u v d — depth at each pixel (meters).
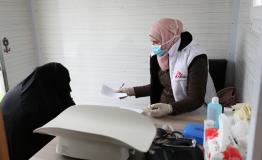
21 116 1.33
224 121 0.82
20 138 1.35
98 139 0.80
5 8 2.32
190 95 1.36
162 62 1.60
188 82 1.45
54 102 1.48
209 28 2.16
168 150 0.85
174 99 1.61
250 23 1.44
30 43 2.68
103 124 0.85
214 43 2.18
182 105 1.27
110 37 2.48
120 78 2.59
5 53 2.37
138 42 2.41
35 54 2.76
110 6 2.39
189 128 1.03
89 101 2.79
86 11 2.47
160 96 1.73
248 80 1.43
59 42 2.66
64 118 0.89
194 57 1.45
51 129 0.82
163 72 1.65
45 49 2.73
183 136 0.99
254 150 0.49
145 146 0.75
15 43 2.48
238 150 0.70
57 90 1.54
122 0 2.33
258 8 1.14
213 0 2.08
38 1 2.58
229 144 0.72
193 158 0.81
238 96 1.83
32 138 1.37
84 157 0.86
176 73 1.52
